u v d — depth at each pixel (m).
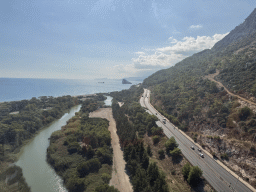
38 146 128.75
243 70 148.38
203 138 106.38
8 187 80.31
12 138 128.50
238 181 71.38
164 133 124.19
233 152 84.94
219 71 186.75
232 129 95.06
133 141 107.06
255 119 88.56
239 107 104.44
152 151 107.75
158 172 73.94
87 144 114.69
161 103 192.12
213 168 80.88
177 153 91.88
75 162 96.06
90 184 77.88
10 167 97.19
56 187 81.62
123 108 199.50
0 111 179.25
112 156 105.00
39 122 169.50
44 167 99.12
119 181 82.94
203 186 69.44
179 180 75.88
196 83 180.50
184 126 129.00
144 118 151.00
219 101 122.81
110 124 171.88
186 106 144.12
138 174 74.25
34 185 83.12
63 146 116.56
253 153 76.50
